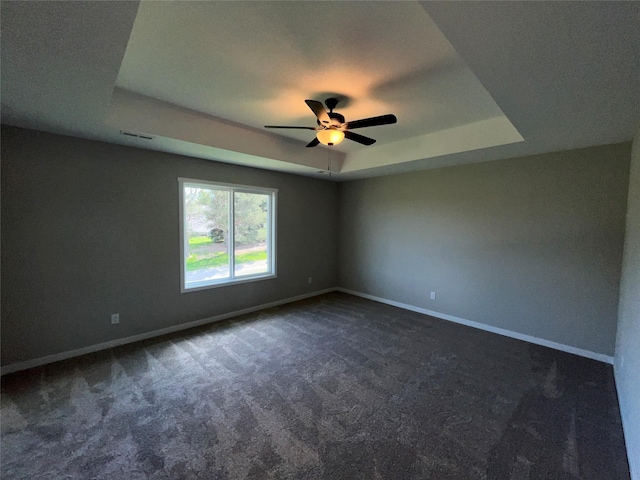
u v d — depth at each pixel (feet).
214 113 9.89
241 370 9.11
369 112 9.50
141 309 11.39
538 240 11.40
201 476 5.31
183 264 12.46
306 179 17.48
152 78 7.44
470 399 7.75
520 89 5.83
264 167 14.58
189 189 12.97
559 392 8.11
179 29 5.39
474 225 13.17
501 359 10.06
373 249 17.51
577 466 5.65
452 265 13.98
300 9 4.81
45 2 3.43
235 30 5.42
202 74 7.19
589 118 7.35
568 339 10.78
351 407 7.36
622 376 7.64
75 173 9.72
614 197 9.75
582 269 10.44
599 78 5.33
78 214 9.86
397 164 13.51
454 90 7.89
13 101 6.62
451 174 13.92
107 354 10.09
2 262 8.65
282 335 11.96
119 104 8.41
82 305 10.05
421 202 15.12
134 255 11.12
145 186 11.25
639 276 6.30
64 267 9.66
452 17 3.81
